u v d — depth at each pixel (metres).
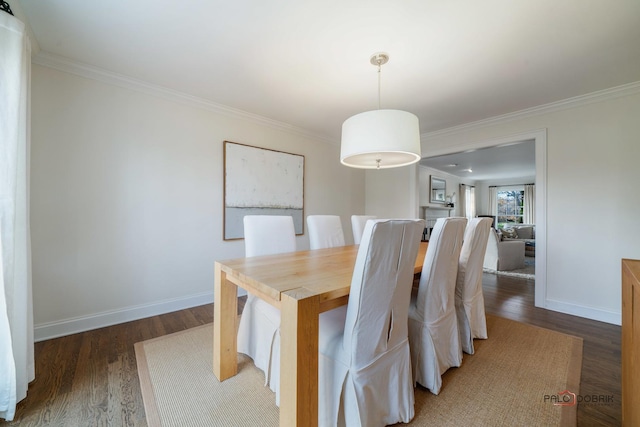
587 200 2.54
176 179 2.64
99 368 1.64
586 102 2.54
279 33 1.71
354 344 1.07
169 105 2.58
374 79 2.28
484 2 1.42
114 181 2.29
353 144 1.62
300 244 3.74
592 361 1.73
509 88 2.41
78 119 2.12
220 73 2.22
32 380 1.49
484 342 1.99
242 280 1.32
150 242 2.49
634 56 1.90
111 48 1.90
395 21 1.58
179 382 1.50
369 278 1.04
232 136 3.04
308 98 2.69
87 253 2.17
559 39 1.72
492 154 5.20
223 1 1.45
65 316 2.08
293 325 0.96
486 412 1.28
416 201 4.08
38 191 1.97
